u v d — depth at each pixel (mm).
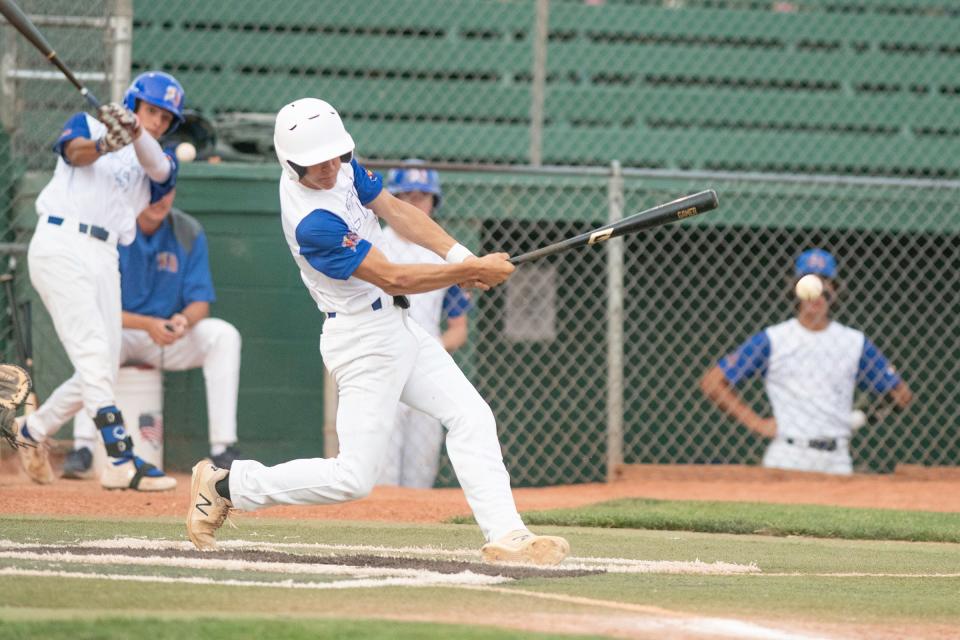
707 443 32156
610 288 27094
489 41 34906
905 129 36031
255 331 27797
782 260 33812
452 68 34625
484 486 13297
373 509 19500
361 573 12500
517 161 34250
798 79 36062
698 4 36156
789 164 35250
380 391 13219
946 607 11734
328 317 13344
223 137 28562
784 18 36250
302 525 17375
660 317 33375
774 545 16797
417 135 33969
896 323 34062
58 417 22062
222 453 24312
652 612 10789
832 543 17266
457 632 9008
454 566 13211
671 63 35719
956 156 35844
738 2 36156
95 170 20703
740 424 33688
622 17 35688
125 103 21188
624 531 18062
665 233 32688
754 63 35938
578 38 35625
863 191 31766
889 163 35594
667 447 32688
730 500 23031
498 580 12352
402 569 12867
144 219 23562
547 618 10266
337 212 12891
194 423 27422
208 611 9953
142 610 9922
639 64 35625
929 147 35781
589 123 35062
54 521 16766
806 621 10719
